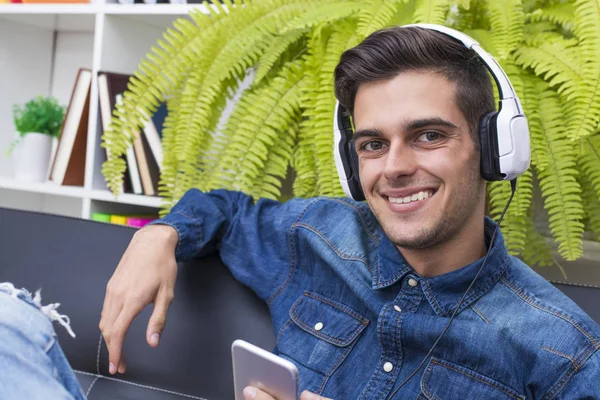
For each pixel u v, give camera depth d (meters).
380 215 0.90
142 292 1.00
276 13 1.40
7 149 2.24
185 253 1.11
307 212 1.13
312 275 1.07
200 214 1.15
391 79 0.85
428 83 0.84
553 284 0.99
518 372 0.84
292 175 1.54
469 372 0.86
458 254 0.91
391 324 0.91
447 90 0.84
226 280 1.13
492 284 0.90
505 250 0.92
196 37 1.41
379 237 1.06
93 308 1.14
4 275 1.20
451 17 1.40
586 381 0.80
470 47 0.86
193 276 1.14
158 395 1.09
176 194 1.43
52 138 2.11
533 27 1.30
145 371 1.11
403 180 0.86
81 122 1.87
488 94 0.87
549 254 1.30
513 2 1.24
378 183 0.88
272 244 1.14
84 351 1.14
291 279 1.09
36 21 2.15
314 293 1.05
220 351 1.08
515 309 0.88
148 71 1.44
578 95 1.14
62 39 2.30
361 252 1.03
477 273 0.89
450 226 0.87
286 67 1.42
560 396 0.81
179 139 1.39
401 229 0.87
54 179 1.92
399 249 0.96
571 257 1.19
